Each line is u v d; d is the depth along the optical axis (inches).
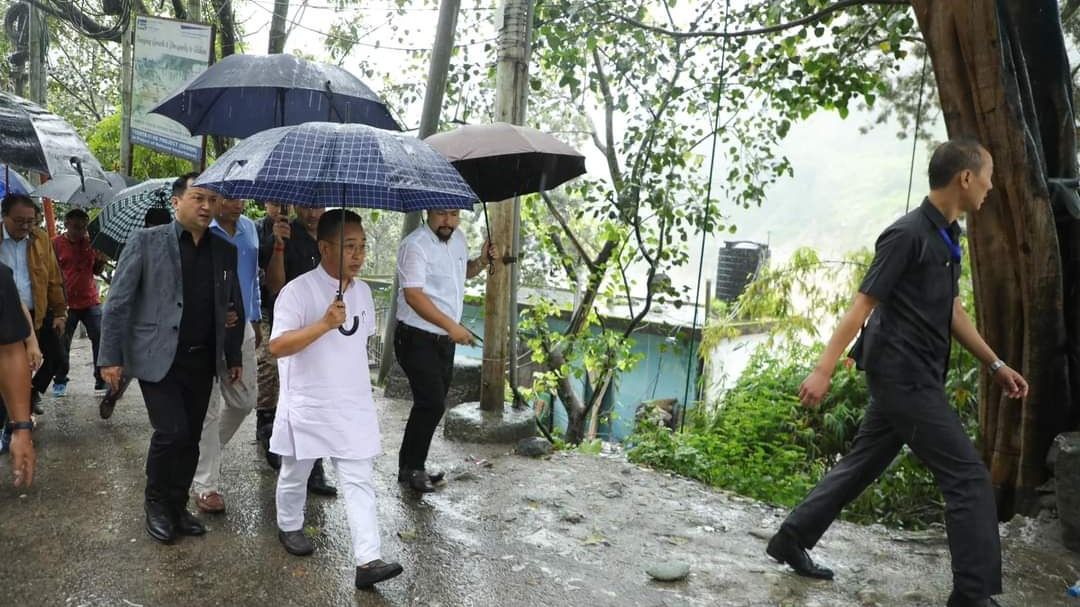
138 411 261.4
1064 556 160.4
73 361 351.3
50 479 189.2
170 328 145.4
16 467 94.5
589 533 170.1
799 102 322.3
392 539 161.0
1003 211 173.3
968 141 130.0
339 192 152.0
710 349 400.8
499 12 239.9
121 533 157.1
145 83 331.0
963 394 243.0
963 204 130.6
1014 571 153.3
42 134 177.0
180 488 154.8
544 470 212.4
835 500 145.9
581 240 450.0
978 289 182.5
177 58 327.9
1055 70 185.8
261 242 191.3
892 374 131.1
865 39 313.6
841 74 312.0
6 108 173.9
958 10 162.2
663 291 382.6
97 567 141.4
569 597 139.6
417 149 132.0
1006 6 177.0
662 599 140.3
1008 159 166.1
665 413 392.2
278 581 139.4
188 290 149.3
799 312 365.1
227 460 206.7
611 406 503.2
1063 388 173.6
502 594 139.6
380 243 695.1
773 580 148.9
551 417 419.2
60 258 277.7
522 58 240.4
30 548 148.4
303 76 182.7
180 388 151.5
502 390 245.9
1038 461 176.2
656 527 175.3
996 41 160.7
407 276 171.3
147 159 513.3
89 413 255.3
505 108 240.2
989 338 182.5
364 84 197.2
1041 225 168.7
